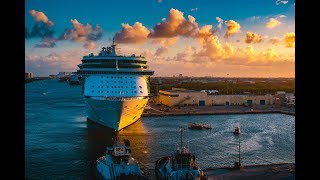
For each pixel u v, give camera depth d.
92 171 77.94
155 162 79.81
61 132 129.12
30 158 89.62
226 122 165.25
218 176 60.16
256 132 134.50
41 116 182.75
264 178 58.62
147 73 134.50
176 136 123.25
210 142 112.69
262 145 107.94
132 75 131.62
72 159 89.00
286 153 96.44
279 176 59.78
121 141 110.88
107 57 132.25
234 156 92.44
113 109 119.00
